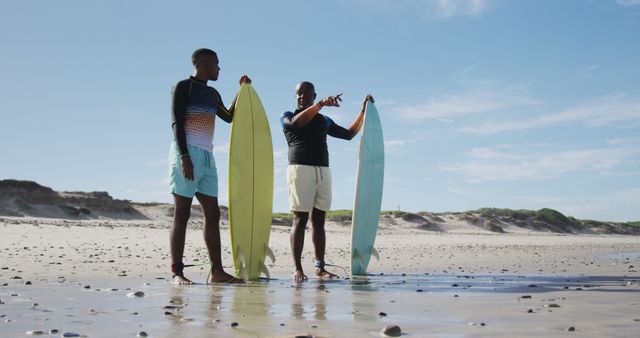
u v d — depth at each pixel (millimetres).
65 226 16094
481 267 7035
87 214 27359
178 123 4719
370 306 3074
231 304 3145
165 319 2564
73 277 4785
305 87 5391
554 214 57281
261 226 5355
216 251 4801
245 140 5320
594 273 5992
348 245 13547
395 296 3619
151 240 11938
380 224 40812
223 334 2158
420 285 4469
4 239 9750
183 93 4777
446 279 5125
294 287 4293
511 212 54438
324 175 5328
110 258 6953
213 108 4969
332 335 2152
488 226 47594
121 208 29422
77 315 2689
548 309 2947
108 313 2758
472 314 2756
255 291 3936
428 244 16609
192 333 2184
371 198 6051
